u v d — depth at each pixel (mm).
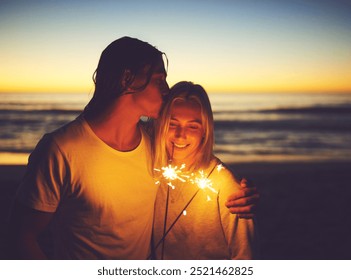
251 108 39875
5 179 10023
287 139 21547
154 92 1718
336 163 14016
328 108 39500
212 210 1884
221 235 1896
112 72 1687
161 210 1922
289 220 6777
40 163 1620
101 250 1715
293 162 14281
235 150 17828
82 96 54781
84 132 1688
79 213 1693
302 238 5918
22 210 1623
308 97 55938
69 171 1646
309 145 19484
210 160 1916
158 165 1841
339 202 8008
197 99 1827
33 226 1640
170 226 1903
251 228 1827
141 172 1773
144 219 1799
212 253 1907
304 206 7668
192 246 1902
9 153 16125
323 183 9930
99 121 1715
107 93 1695
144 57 1683
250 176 10945
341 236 6016
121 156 1718
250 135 23062
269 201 8055
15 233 1626
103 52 1739
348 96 58875
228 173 1906
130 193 1730
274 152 17297
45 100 46219
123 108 1694
